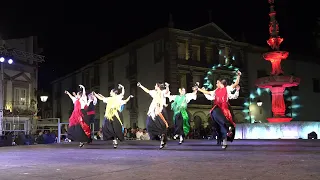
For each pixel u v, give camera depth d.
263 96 45.50
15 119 32.72
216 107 9.66
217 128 9.73
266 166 5.82
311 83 49.50
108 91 47.28
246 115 43.59
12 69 33.88
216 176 4.90
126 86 44.03
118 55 45.88
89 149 10.99
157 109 10.72
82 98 12.30
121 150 10.14
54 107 61.12
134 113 42.09
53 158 7.98
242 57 44.25
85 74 52.81
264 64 46.25
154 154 8.51
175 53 38.47
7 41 36.19
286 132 16.78
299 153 8.09
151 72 40.09
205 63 40.72
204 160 6.92
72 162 7.07
